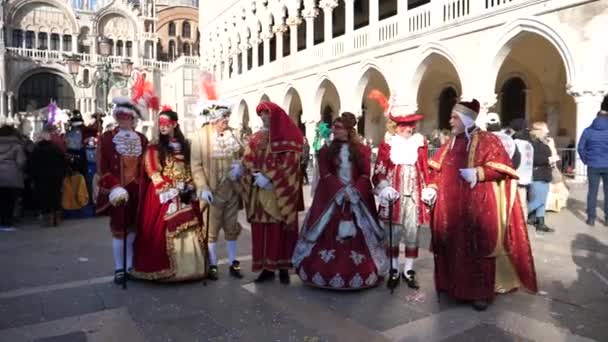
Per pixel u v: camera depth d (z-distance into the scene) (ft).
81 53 146.30
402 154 17.78
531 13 45.27
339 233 17.29
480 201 15.38
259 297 16.90
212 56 127.34
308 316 15.08
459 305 15.88
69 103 143.64
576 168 46.11
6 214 31.07
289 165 18.08
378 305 15.98
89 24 148.15
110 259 22.56
